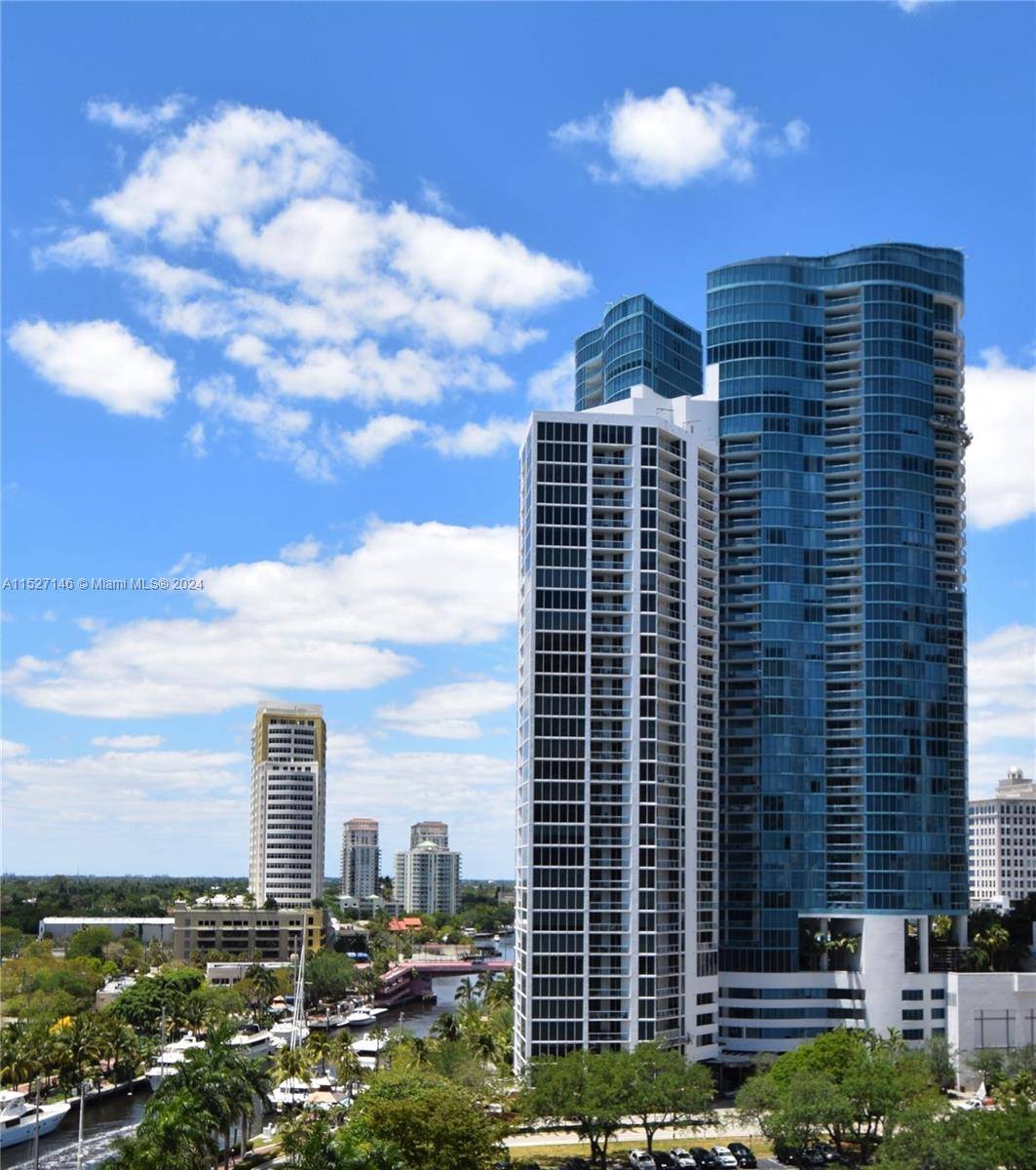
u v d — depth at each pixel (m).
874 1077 175.88
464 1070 192.62
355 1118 142.12
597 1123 168.75
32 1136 196.88
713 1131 194.00
